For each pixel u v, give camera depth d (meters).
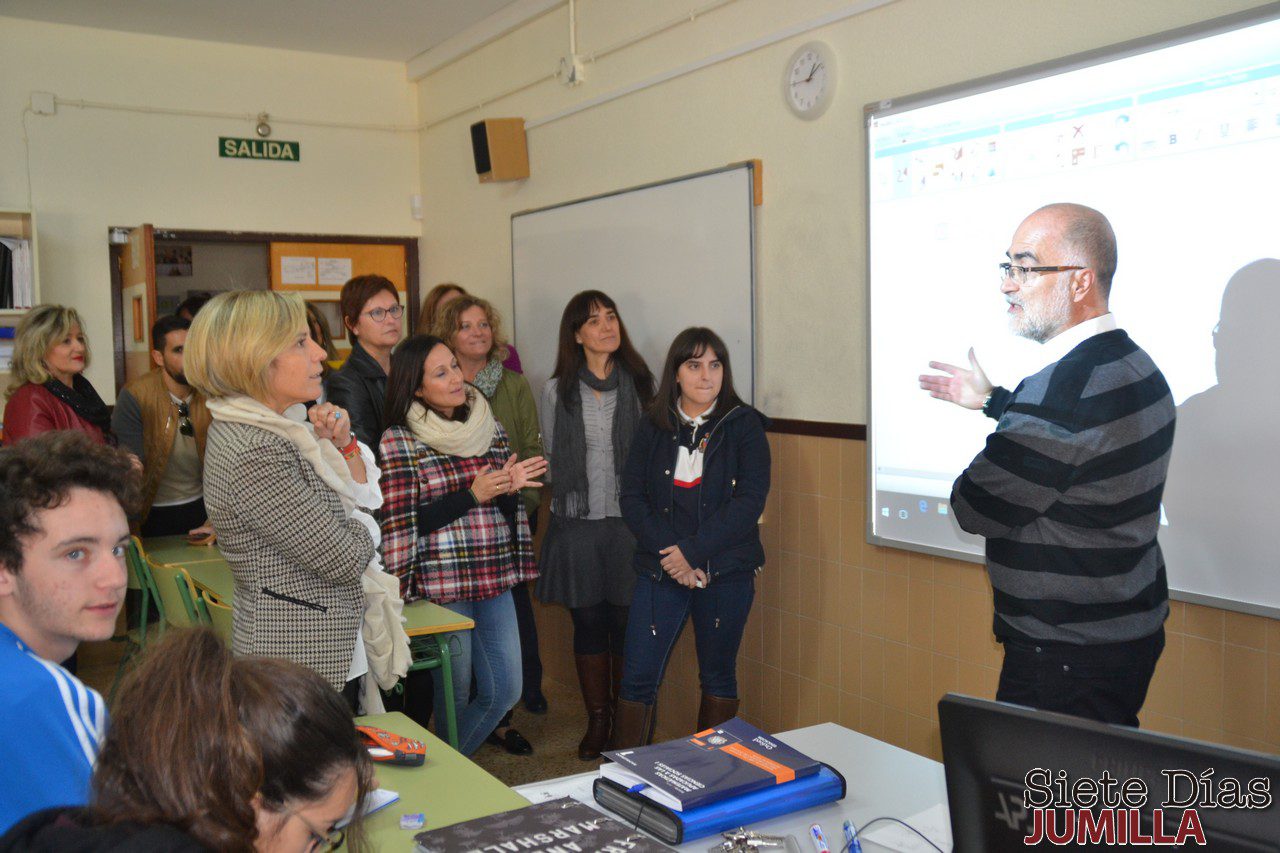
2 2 4.34
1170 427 1.90
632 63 3.77
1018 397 2.13
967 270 2.54
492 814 1.37
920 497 2.71
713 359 2.89
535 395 4.48
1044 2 2.37
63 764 0.95
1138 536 1.83
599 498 3.41
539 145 4.39
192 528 3.86
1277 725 2.02
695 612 2.94
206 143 5.03
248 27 4.77
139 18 4.60
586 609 3.45
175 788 0.76
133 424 3.71
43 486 1.01
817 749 1.67
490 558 2.80
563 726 3.85
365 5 4.43
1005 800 0.96
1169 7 2.12
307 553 1.87
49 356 3.37
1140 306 2.18
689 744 1.54
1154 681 2.23
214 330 1.85
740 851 1.28
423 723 2.81
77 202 4.76
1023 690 1.89
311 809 0.83
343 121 5.34
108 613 1.05
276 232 5.21
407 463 2.68
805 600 3.13
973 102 2.51
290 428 1.90
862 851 1.29
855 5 2.84
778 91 3.13
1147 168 2.15
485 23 4.64
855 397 2.94
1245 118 1.98
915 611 2.78
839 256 2.95
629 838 1.25
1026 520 1.87
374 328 3.40
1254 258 1.98
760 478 2.87
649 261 3.71
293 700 0.83
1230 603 2.06
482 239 4.91
